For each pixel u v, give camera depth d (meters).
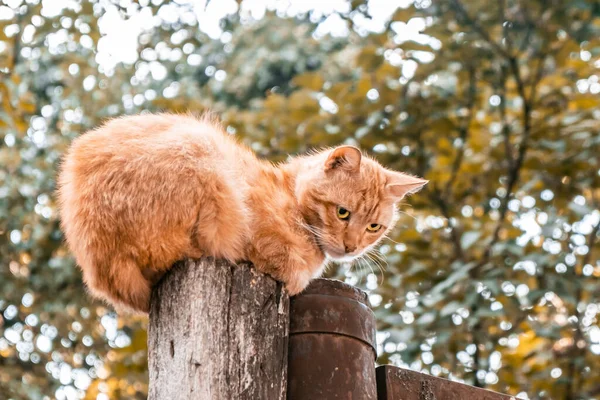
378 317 7.76
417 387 3.70
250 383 3.31
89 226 4.05
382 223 5.37
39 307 10.13
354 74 11.38
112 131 4.25
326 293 3.64
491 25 9.66
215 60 12.89
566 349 9.11
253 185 4.55
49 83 11.23
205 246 4.10
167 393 3.29
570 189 9.23
